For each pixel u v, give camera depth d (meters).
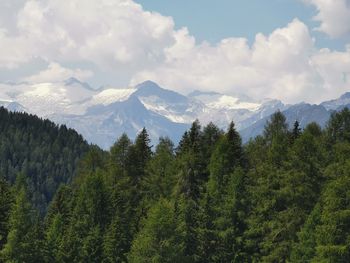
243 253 58.81
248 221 58.06
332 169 55.28
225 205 60.25
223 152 65.44
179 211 61.62
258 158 67.50
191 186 65.62
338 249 43.56
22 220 62.75
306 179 54.12
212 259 60.31
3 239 64.62
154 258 57.84
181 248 59.28
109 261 66.19
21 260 61.66
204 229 60.94
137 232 67.19
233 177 60.75
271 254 53.69
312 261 47.16
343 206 45.00
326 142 67.88
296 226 53.69
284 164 55.91
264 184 57.47
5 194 67.25
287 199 54.19
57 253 67.25
